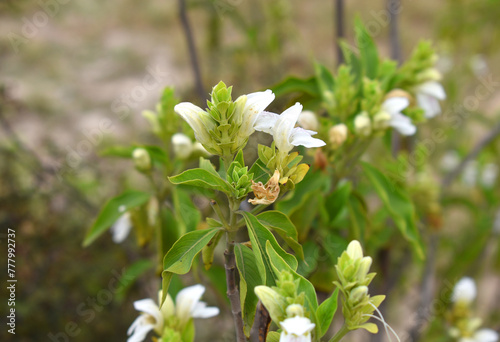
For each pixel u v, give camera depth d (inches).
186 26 34.8
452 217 56.6
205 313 19.5
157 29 113.0
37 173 40.7
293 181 15.6
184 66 90.4
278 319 14.3
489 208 46.8
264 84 49.1
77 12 113.9
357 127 22.7
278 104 32.9
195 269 23.6
